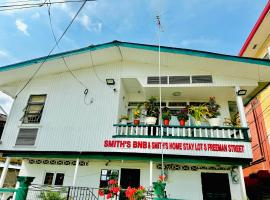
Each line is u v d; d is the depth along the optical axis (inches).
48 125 413.1
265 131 504.7
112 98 410.0
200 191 362.9
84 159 387.2
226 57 360.8
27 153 402.0
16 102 454.0
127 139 364.5
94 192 381.7
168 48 382.3
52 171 419.2
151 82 409.1
